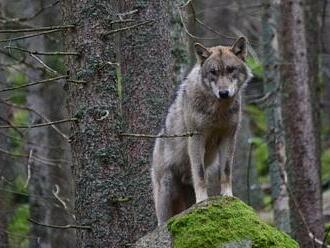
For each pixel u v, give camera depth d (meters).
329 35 33.47
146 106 15.15
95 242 11.02
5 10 22.28
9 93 23.06
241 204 10.16
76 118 11.03
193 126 11.87
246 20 34.97
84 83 10.98
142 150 15.05
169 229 9.96
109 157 11.05
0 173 19.39
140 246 10.00
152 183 13.45
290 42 20.19
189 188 12.97
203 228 9.68
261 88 28.53
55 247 22.67
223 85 11.52
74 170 11.23
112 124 11.09
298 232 19.59
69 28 11.04
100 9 11.05
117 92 11.20
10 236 20.91
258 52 23.80
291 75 20.12
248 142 24.91
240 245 9.53
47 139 23.17
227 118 11.76
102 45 11.04
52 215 22.67
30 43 22.61
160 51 15.23
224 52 11.98
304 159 19.94
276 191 20.89
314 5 23.36
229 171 11.95
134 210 14.84
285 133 20.30
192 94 11.86
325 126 33.91
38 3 24.81
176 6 16.34
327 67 33.81
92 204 11.05
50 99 23.53
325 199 26.61
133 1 15.12
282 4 20.30
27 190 22.41
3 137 20.23
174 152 12.54
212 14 34.38
